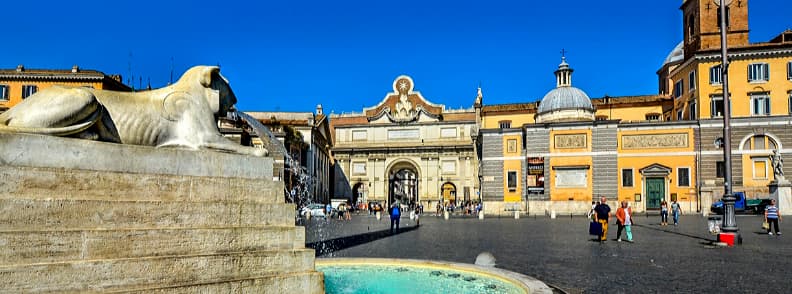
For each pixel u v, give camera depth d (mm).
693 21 55906
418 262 11523
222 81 7312
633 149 52062
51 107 5609
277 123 58281
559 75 60094
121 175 5797
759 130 48781
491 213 54719
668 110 62500
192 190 6234
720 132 49781
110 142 6082
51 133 5531
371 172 86938
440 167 84875
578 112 54000
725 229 20266
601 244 20531
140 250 5574
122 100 6352
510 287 9133
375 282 9586
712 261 15031
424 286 9219
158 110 6551
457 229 31297
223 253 6109
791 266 13938
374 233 27828
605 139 52062
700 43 52906
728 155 20297
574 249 18656
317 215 53062
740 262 14781
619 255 16656
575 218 44844
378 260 11773
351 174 87875
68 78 52312
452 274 10383
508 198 54500
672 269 13430
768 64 49438
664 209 34031
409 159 85938
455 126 85188
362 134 88000
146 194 5930
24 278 4855
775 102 48906
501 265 14328
